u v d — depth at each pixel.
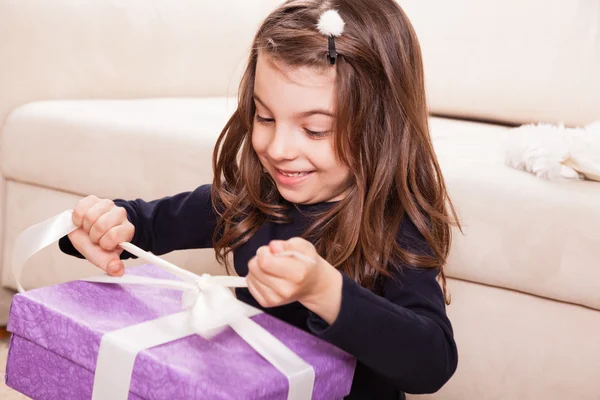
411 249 1.31
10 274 1.92
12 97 1.91
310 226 1.33
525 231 1.47
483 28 2.08
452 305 1.54
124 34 2.05
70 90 1.99
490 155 1.62
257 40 1.32
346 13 1.28
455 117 2.16
